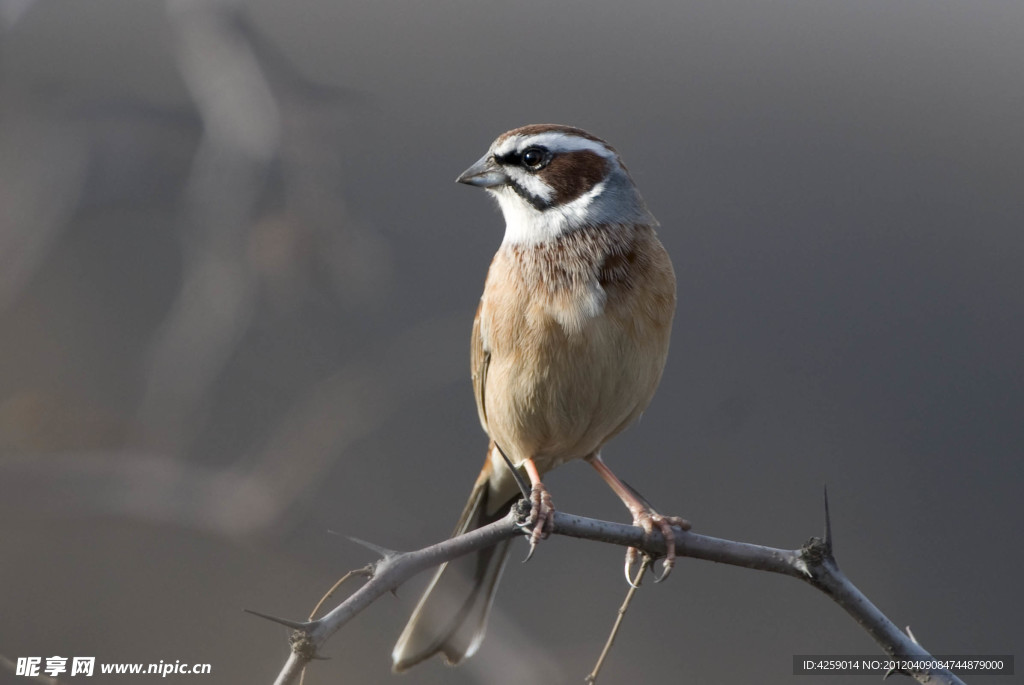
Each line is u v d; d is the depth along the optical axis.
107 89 14.06
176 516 11.91
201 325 12.24
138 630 12.80
